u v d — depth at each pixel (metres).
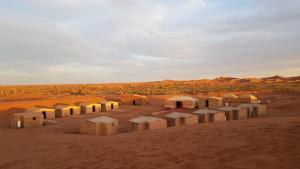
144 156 10.07
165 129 17.62
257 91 98.44
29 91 126.00
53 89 142.62
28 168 12.51
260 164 7.18
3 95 96.50
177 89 127.19
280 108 50.09
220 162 7.83
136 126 31.11
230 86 134.25
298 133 9.92
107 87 163.88
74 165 10.82
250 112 42.12
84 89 140.75
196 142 10.99
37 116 38.34
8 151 19.66
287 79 192.75
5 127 37.19
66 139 23.30
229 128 13.31
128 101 71.31
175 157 9.20
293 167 6.78
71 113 51.16
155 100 79.44
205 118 36.78
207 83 186.88
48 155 14.98
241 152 8.52
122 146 12.96
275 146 8.66
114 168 9.27
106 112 54.41
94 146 14.62
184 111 53.12
